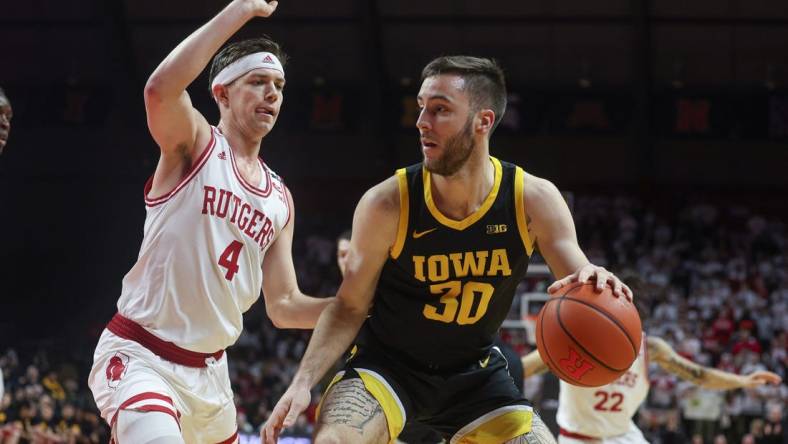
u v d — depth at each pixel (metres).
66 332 22.09
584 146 24.59
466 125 4.09
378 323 4.49
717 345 17.41
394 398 4.35
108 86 24.77
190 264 4.25
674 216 23.94
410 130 24.72
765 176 24.33
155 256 4.26
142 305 4.27
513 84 24.56
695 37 22.95
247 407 15.70
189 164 4.30
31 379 14.31
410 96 24.72
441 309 4.32
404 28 23.45
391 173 25.28
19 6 23.34
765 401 14.48
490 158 4.34
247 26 23.61
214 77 4.54
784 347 17.11
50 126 25.02
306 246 24.00
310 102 24.97
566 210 4.30
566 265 4.18
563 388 7.12
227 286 4.32
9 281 24.55
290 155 25.53
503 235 4.23
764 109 23.83
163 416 4.02
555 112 24.53
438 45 23.78
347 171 25.56
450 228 4.21
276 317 4.67
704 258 21.72
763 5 21.98
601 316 3.89
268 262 4.68
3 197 25.41
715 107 24.03
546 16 22.86
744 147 24.06
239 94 4.41
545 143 24.70
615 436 7.07
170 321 4.26
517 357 6.44
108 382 4.19
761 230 23.22
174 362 4.26
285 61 4.61
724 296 19.44
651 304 19.03
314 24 23.44
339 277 22.67
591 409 7.00
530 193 4.25
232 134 4.45
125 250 24.89
